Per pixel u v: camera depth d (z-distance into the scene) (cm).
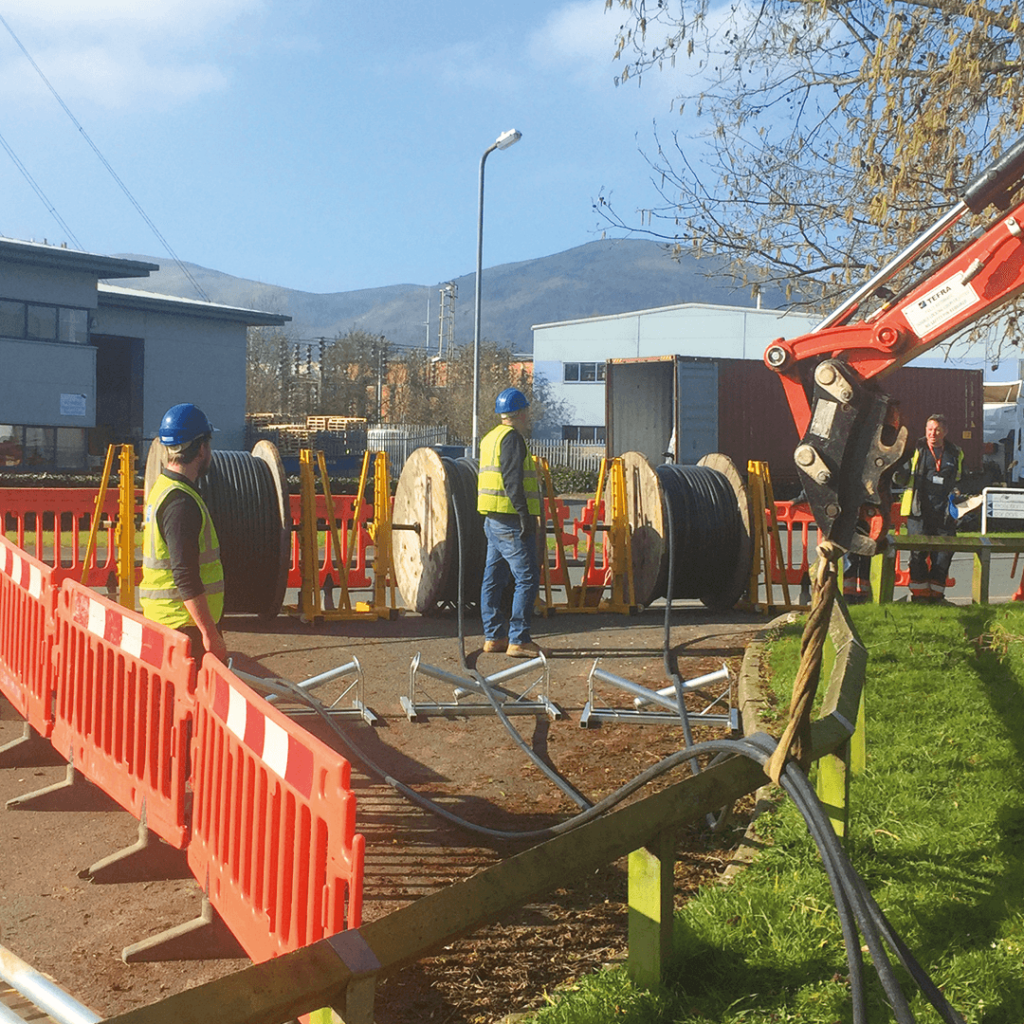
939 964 345
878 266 1174
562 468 4884
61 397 3881
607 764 607
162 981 368
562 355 6788
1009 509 1794
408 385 8269
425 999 346
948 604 1112
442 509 1066
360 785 566
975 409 3166
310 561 1045
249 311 4778
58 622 571
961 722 620
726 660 881
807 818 276
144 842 458
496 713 702
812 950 356
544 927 399
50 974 370
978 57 989
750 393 2859
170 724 439
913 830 456
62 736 564
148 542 505
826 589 296
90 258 3869
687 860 465
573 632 1020
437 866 462
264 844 340
